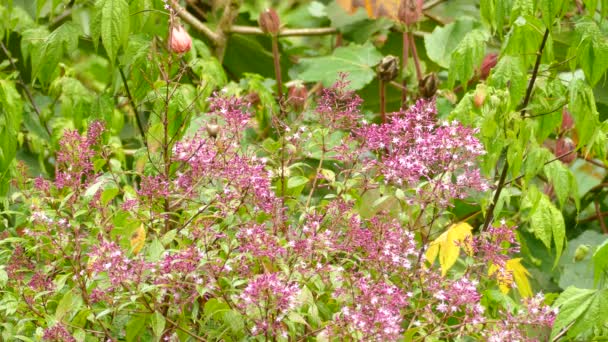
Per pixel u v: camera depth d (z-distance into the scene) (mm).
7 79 1856
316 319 1571
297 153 1715
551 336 1612
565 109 1861
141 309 1583
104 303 1610
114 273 1547
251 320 1564
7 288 1637
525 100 1728
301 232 1624
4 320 1627
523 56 1704
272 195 1625
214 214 1620
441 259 1689
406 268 1622
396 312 1567
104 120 1787
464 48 1753
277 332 1552
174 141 1715
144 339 1620
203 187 1663
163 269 1553
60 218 1639
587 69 1679
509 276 1652
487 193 1753
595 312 1607
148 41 1783
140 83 1785
